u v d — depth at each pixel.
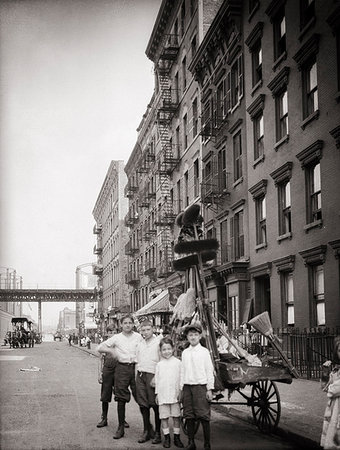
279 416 9.33
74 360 34.59
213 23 28.66
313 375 16.84
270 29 23.11
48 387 17.89
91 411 12.70
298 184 20.25
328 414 7.54
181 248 9.92
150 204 48.88
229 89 28.17
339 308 17.20
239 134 27.17
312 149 18.97
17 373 23.80
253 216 24.59
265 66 23.59
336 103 17.77
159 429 9.38
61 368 27.00
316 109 19.47
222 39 28.78
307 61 19.89
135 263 58.06
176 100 39.94
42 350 54.12
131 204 60.28
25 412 12.50
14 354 43.66
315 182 19.50
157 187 45.94
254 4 25.12
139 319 36.81
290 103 21.02
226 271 26.11
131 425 10.92
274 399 12.22
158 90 44.44
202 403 8.36
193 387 8.41
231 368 9.01
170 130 41.75
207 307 9.91
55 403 14.02
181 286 36.38
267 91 23.31
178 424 8.91
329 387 7.50
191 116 36.03
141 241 54.28
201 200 29.22
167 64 42.34
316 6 19.06
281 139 21.58
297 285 20.12
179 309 11.04
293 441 8.87
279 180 21.72
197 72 32.84
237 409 11.84
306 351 17.36
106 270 85.44
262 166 23.67
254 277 24.38
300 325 19.81
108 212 83.44
